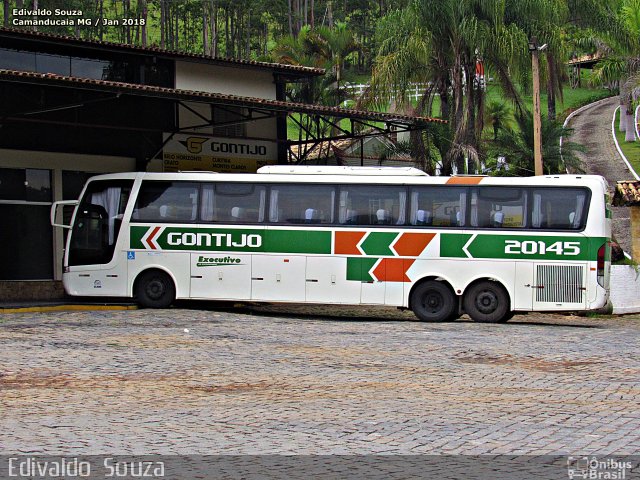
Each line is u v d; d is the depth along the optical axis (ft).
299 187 96.84
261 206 97.35
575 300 91.40
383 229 94.84
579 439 36.60
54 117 116.26
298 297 96.07
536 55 131.54
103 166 120.16
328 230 95.76
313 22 387.96
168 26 345.31
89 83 89.51
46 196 116.98
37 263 116.37
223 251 97.55
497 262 92.58
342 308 113.39
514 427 39.14
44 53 114.62
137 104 122.11
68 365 56.03
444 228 93.81
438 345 69.56
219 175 98.53
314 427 39.17
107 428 38.78
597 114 338.95
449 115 141.49
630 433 37.83
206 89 127.24
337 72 179.73
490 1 134.62
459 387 50.08
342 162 143.64
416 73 139.74
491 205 93.25
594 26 166.40
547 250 91.81
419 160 141.18
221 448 35.09
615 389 49.49
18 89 113.19
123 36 323.98
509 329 84.64
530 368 57.67
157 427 39.09
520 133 156.87
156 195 99.55
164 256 98.58
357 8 436.35
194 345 66.95
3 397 45.57
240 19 365.61
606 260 92.22
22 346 63.93
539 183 92.58
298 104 106.01
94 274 100.17
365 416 41.68
